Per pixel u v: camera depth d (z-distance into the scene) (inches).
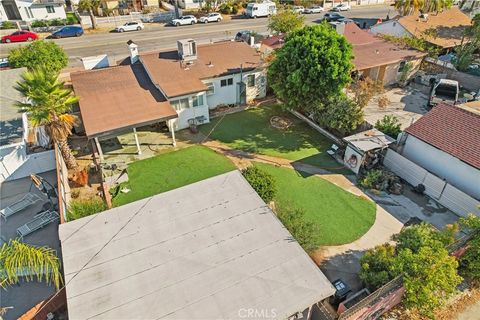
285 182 813.9
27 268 522.0
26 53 1163.9
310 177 833.5
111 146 954.1
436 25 1619.1
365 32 1520.7
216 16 2273.6
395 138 885.2
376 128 918.4
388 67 1289.4
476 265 554.6
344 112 920.3
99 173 839.7
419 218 711.1
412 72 1349.7
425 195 774.5
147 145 959.6
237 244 468.1
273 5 2415.1
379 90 987.9
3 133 839.1
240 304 393.1
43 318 475.2
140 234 482.0
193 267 436.1
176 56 1124.5
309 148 952.3
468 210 693.3
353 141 833.5
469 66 1382.9
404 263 505.0
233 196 553.3
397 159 818.8
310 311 463.5
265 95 1235.2
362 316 481.1
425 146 788.0
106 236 478.3
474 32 1412.4
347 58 901.2
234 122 1081.4
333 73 876.6
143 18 2247.8
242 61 1151.6
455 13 1764.3
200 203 537.3
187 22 2191.2
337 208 736.3
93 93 955.3
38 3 1966.0
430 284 471.2
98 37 1902.1
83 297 399.9
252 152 933.8
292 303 394.0
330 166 876.0
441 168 767.1
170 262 442.3
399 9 1998.0
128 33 1996.8
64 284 459.5
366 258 554.9
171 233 484.1
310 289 410.6
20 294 536.7
